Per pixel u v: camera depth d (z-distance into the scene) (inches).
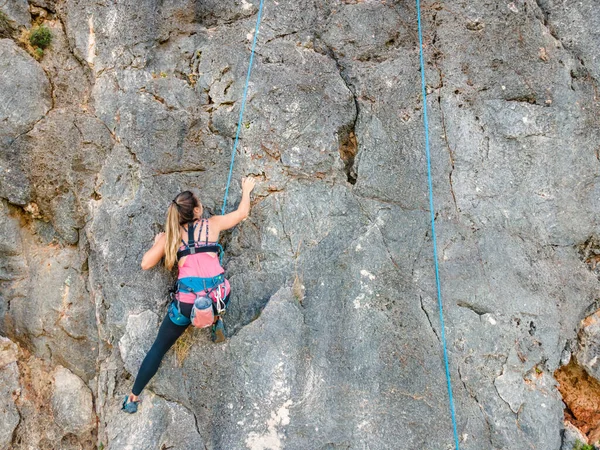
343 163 179.3
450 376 165.2
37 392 189.8
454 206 177.0
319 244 173.0
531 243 176.4
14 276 193.9
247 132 179.0
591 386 177.3
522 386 167.8
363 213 175.5
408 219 175.0
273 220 175.3
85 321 192.2
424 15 188.1
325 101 179.9
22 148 187.0
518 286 173.0
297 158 177.6
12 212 193.3
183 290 149.0
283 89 179.8
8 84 186.5
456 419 161.8
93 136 186.5
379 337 166.4
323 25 186.7
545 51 183.2
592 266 180.7
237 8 188.1
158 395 163.9
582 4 184.1
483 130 180.4
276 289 171.6
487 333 169.5
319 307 168.7
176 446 159.8
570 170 178.9
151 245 172.9
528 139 179.6
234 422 161.5
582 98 181.0
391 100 181.2
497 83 182.1
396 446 158.9
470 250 174.2
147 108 180.4
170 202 175.5
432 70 183.8
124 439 159.6
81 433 186.7
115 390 169.0
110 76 187.6
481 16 185.3
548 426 165.9
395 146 178.5
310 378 163.9
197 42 187.8
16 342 192.9
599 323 174.7
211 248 152.9
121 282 171.5
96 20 190.9
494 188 178.1
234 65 182.5
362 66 183.8
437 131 180.2
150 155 177.8
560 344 172.7
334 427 159.9
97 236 178.5
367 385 163.2
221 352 166.1
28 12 193.3
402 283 170.7
